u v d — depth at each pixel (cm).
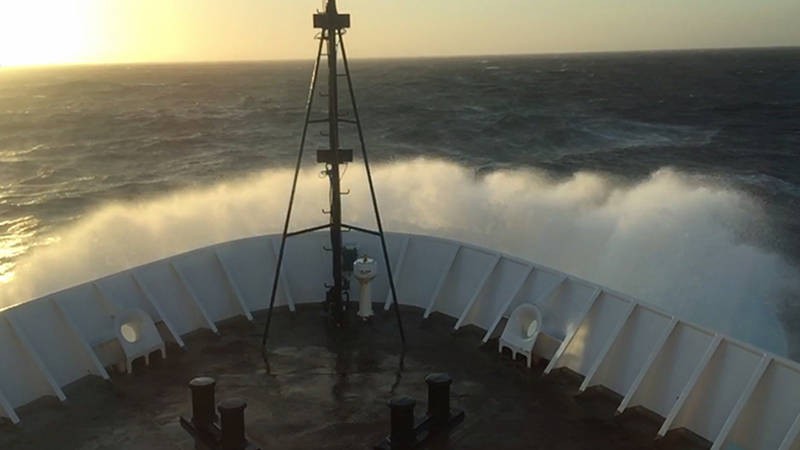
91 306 820
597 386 749
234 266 966
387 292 977
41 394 740
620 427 680
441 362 812
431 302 931
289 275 986
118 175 3338
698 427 665
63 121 5506
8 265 1981
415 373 787
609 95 7062
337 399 732
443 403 668
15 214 2623
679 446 648
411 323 913
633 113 5512
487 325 893
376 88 8188
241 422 618
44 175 3412
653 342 726
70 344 782
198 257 939
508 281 896
